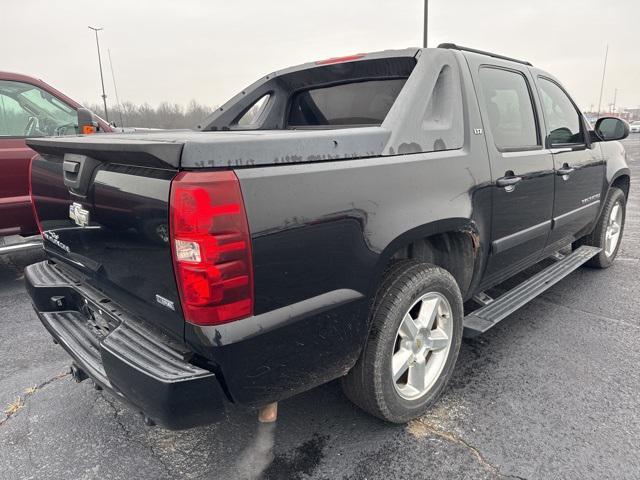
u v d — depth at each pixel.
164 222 1.66
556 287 4.48
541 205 3.41
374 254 2.07
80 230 2.23
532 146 3.34
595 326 3.64
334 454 2.29
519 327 3.63
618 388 2.80
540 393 2.75
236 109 3.97
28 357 3.32
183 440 2.41
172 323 1.79
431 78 2.59
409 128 2.37
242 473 2.18
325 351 1.97
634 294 4.29
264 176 1.70
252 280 1.69
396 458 2.25
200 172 1.59
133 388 1.75
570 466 2.17
